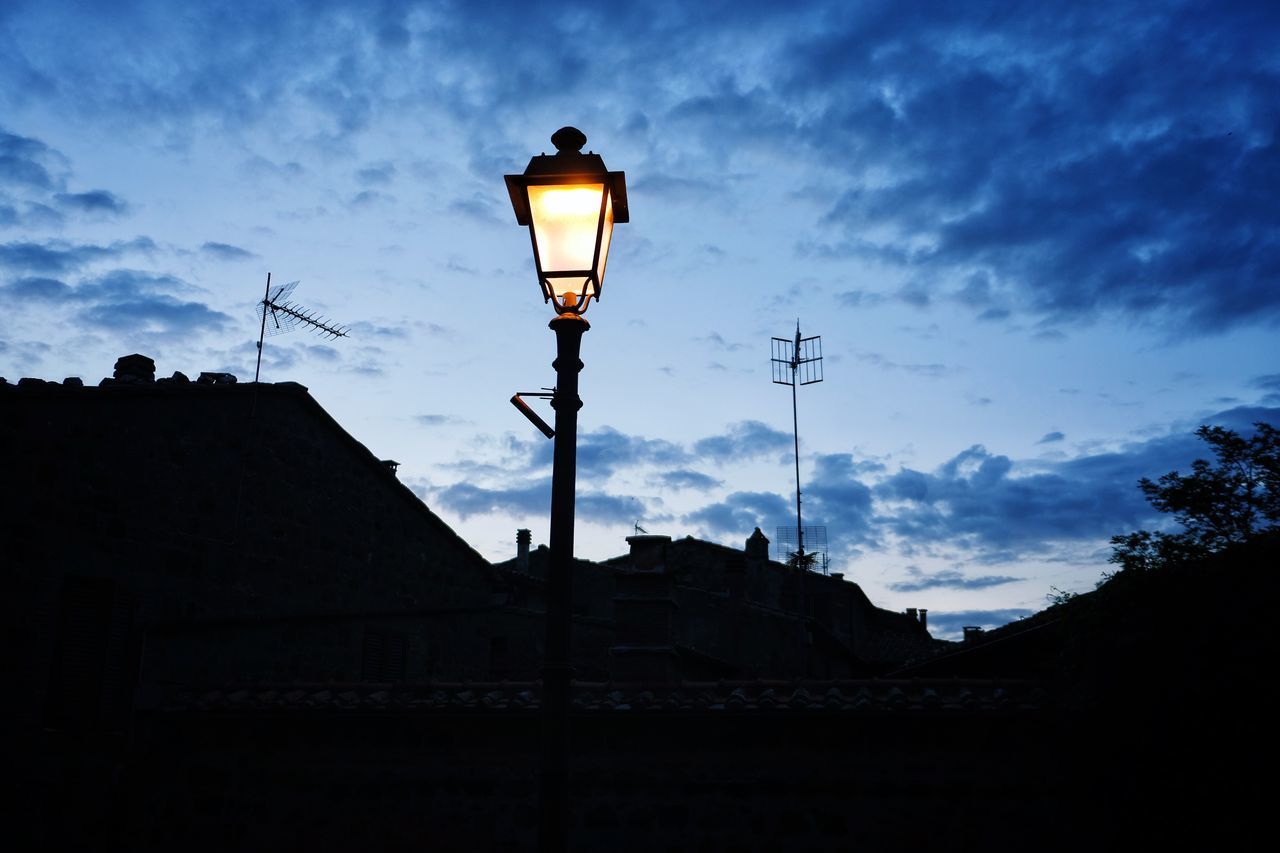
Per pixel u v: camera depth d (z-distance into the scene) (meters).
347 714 11.30
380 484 17.39
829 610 37.12
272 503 14.78
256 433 14.66
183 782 11.57
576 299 5.66
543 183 5.66
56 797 10.89
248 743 11.62
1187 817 9.02
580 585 32.69
